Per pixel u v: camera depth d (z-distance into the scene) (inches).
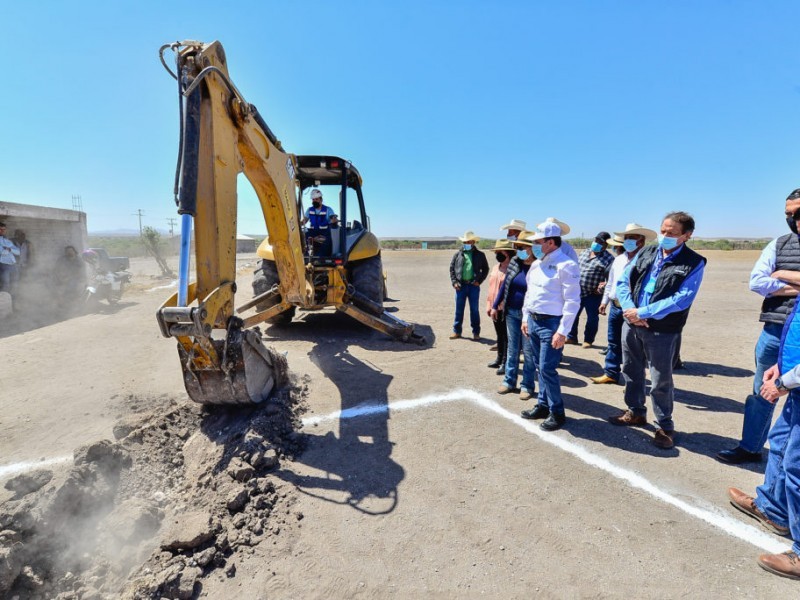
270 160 141.6
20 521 85.5
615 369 187.9
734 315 354.9
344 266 240.5
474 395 172.4
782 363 89.3
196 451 123.2
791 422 87.0
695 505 104.7
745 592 79.3
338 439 135.9
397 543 91.8
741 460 124.3
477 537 93.7
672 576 83.0
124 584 80.7
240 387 128.0
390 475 116.6
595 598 78.1
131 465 112.4
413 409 158.7
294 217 169.6
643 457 126.9
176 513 99.8
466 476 116.5
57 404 165.9
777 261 112.3
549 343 140.1
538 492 109.6
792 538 92.9
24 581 79.0
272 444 124.3
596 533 94.9
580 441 136.3
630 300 135.0
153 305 402.3
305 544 91.3
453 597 78.5
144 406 162.1
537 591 79.7
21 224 395.9
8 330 297.4
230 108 116.0
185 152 99.0
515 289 169.2
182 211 99.1
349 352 228.8
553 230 135.6
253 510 100.4
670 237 119.0
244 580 82.1
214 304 108.0
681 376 201.3
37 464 124.4
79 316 349.7
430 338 264.2
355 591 79.8
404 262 1048.8
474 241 252.7
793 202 103.7
